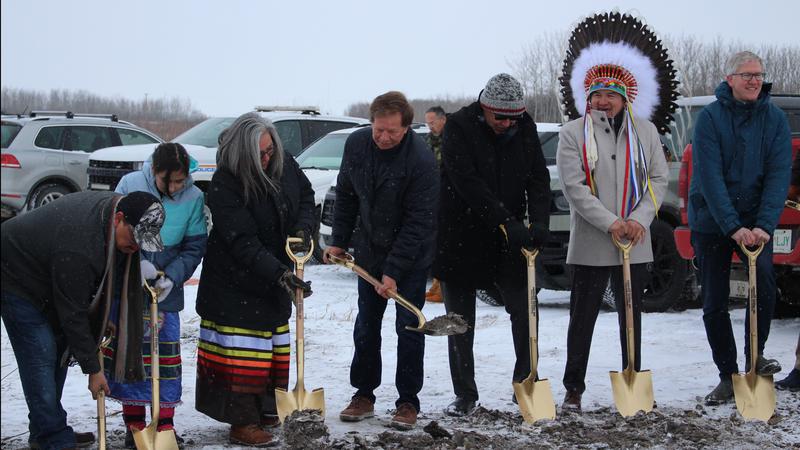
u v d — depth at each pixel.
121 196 4.82
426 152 5.62
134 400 5.21
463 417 5.81
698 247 6.20
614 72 5.96
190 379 7.07
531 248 5.69
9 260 4.84
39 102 55.28
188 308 9.77
